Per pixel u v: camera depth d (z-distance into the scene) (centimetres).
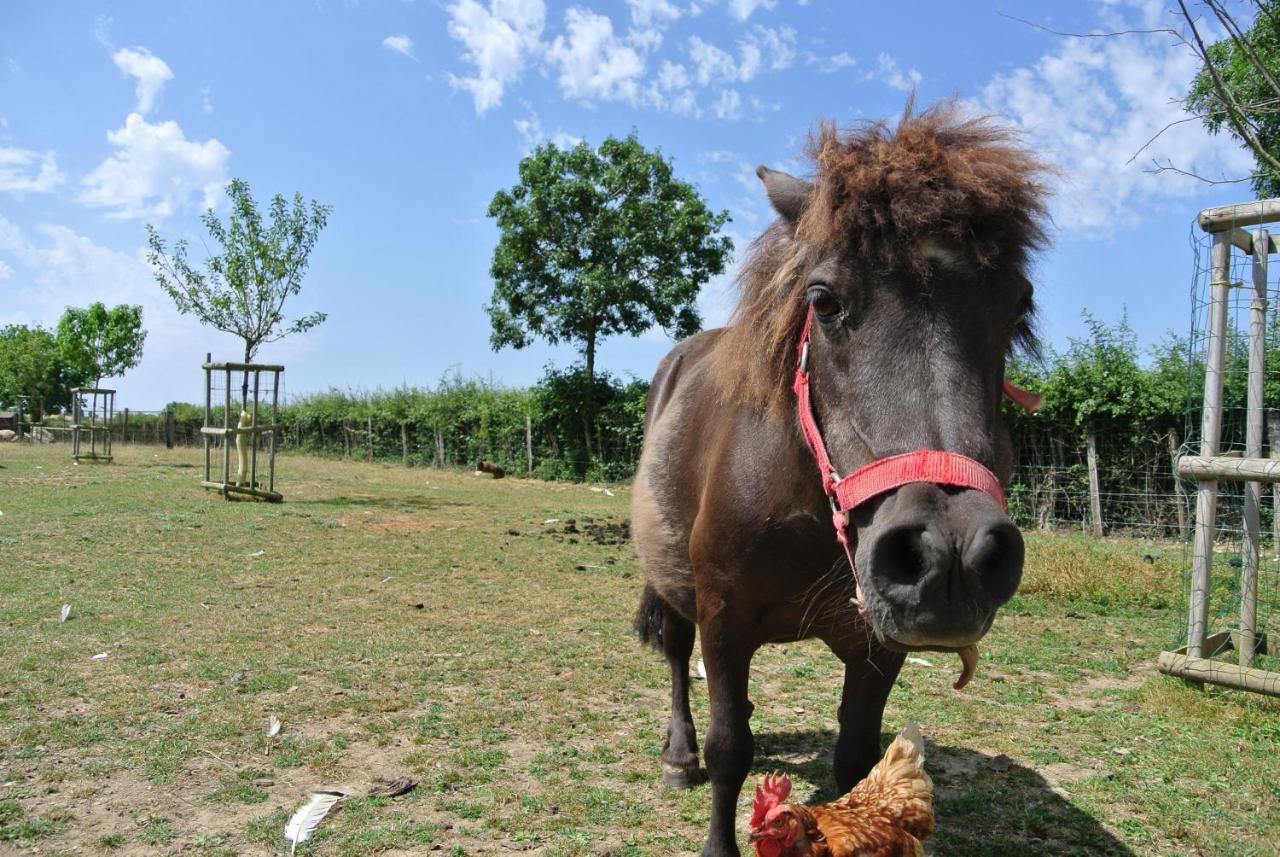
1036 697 461
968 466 175
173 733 372
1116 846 296
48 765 337
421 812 308
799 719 430
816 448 214
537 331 2134
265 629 551
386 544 911
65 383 4712
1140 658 544
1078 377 1230
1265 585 690
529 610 637
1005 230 198
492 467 2183
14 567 710
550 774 347
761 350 240
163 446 3041
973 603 163
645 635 382
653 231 2042
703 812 317
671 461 318
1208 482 475
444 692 446
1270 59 482
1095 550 919
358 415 2769
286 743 368
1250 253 487
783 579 243
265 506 1177
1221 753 378
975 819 315
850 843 219
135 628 539
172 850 275
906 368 189
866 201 197
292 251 1491
